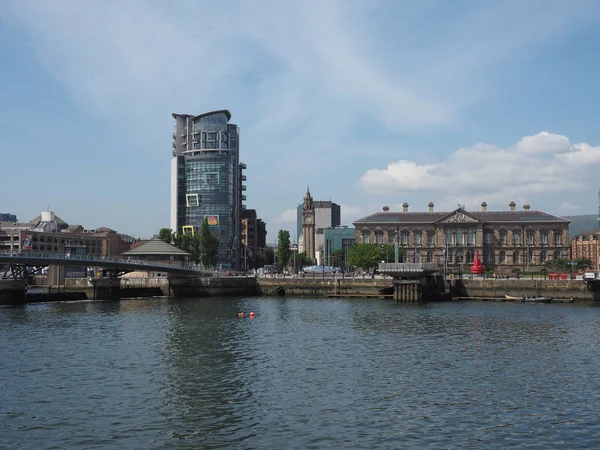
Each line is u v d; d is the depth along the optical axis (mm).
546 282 135250
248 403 42250
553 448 33438
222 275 168875
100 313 102438
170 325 84438
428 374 51094
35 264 126125
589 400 42656
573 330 78250
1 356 59438
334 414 39656
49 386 46938
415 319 91688
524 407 41062
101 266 136625
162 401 42750
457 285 142250
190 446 33906
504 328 80312
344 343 67438
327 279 152625
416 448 33531
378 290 149125
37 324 85375
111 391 45438
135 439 35000
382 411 40250
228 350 63031
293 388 46344
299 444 34188
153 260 181625
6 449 33375
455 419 38500
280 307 115438
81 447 33719
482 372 51812
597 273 131250
